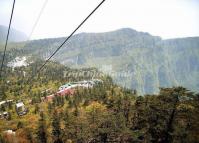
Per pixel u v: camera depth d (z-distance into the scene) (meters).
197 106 41.47
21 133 110.62
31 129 109.81
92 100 168.62
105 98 155.12
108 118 70.56
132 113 75.19
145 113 47.56
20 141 104.38
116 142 64.25
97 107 120.44
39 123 99.50
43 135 95.94
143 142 45.94
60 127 89.44
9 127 136.25
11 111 194.25
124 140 59.97
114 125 66.44
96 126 72.94
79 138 76.06
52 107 174.25
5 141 104.31
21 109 192.38
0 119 168.50
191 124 40.94
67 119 93.62
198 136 38.66
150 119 45.38
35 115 163.38
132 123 67.31
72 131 80.19
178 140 40.03
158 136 43.66
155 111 44.22
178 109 41.84
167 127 42.53
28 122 139.75
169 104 42.16
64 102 181.38
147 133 45.59
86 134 74.25
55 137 88.62
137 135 48.78
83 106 161.62
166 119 42.78
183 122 42.47
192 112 41.25
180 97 42.22
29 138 106.50
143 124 48.41
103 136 68.94
